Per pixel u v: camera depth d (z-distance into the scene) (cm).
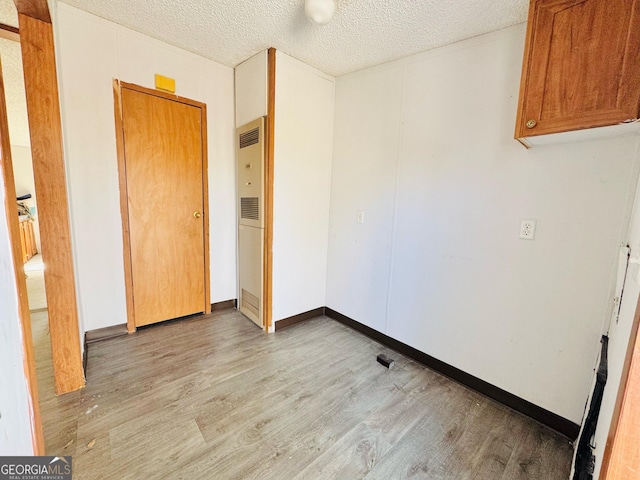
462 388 196
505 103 171
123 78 222
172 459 133
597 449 101
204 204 280
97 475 124
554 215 158
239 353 228
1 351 64
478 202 187
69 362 173
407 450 144
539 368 168
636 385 57
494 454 144
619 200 138
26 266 499
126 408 163
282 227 258
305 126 259
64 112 192
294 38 210
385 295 247
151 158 244
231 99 283
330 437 150
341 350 239
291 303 278
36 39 147
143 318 257
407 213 226
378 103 240
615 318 123
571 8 120
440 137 203
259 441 145
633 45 108
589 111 119
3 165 62
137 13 197
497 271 181
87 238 222
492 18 165
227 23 199
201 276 288
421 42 197
